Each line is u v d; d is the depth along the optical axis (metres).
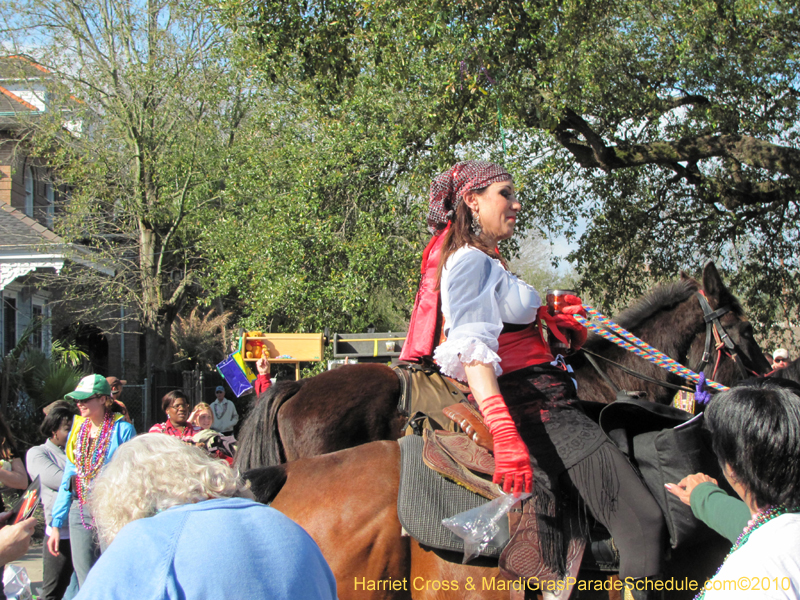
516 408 2.36
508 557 2.20
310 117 12.24
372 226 10.62
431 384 3.54
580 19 9.13
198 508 1.51
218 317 21.34
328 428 3.62
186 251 19.47
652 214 13.41
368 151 10.59
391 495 2.37
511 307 2.33
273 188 12.34
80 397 4.46
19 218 15.65
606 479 2.28
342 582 2.30
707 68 11.06
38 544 7.09
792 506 1.61
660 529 2.25
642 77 11.74
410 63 9.79
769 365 3.62
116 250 18.09
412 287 10.98
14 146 17.64
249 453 3.83
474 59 8.85
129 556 1.39
